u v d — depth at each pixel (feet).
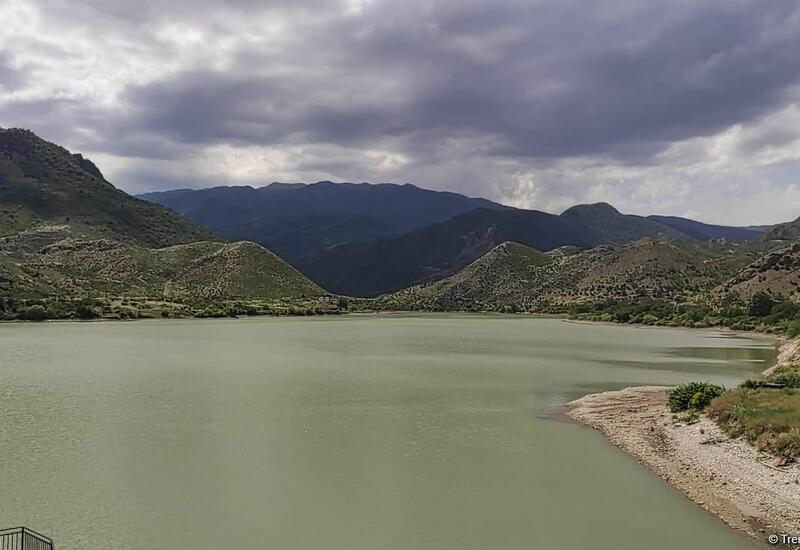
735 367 246.27
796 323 405.18
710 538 74.90
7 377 201.77
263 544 74.23
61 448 114.11
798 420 106.63
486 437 124.77
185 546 73.77
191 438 122.01
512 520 81.10
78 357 261.85
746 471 95.20
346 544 74.28
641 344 365.81
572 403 161.48
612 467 104.12
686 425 127.65
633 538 75.05
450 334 442.50
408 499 88.89
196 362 247.91
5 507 85.46
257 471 101.50
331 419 140.56
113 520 81.25
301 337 394.32
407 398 168.35
